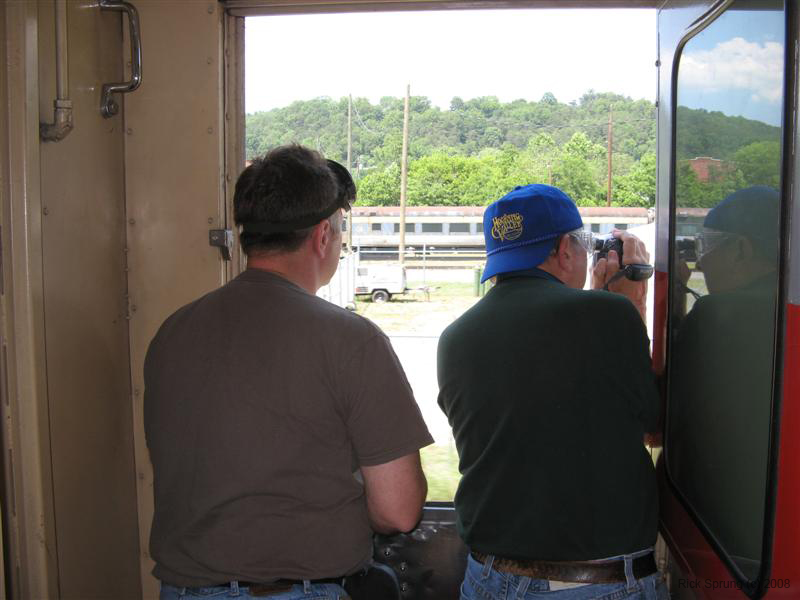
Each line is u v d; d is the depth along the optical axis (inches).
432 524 74.5
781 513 37.3
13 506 49.9
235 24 68.5
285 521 41.8
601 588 46.9
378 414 42.4
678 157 58.1
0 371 48.8
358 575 45.4
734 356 45.7
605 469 47.5
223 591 41.8
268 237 45.1
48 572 53.6
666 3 61.0
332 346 42.2
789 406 36.4
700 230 52.4
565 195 56.1
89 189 61.2
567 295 50.6
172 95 66.6
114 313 66.3
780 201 36.2
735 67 44.8
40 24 53.1
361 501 44.9
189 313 46.0
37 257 50.3
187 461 42.7
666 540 64.0
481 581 50.6
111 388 65.9
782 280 36.3
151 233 67.9
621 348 48.4
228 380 42.2
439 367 55.7
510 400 49.4
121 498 68.3
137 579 72.0
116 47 66.2
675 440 60.3
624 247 62.0
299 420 41.8
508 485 49.1
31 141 49.1
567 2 65.7
